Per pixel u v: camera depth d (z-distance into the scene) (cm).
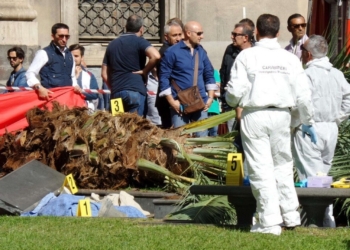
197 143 1425
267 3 2216
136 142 1413
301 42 1571
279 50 1096
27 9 2119
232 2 2212
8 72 2095
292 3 2212
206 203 1221
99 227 1134
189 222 1194
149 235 1079
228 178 1167
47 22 2153
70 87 1634
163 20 2233
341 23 1666
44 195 1317
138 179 1424
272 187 1080
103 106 1877
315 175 1201
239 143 1402
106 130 1424
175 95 1538
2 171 1473
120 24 2244
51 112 1464
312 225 1161
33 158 1455
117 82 1576
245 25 1540
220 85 1648
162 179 1420
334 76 1227
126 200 1319
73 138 1424
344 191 1127
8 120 1595
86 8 2223
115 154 1412
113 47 1578
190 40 1543
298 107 1102
